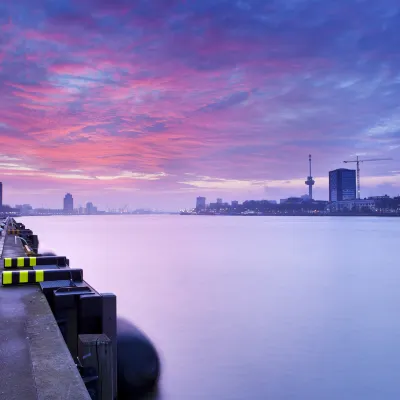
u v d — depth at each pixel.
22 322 5.84
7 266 10.04
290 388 15.67
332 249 84.62
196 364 17.89
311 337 22.25
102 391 5.17
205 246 91.00
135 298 31.48
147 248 82.56
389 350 20.27
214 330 23.06
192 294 33.50
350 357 19.17
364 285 39.22
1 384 3.75
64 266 10.33
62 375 3.96
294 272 48.31
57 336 5.23
